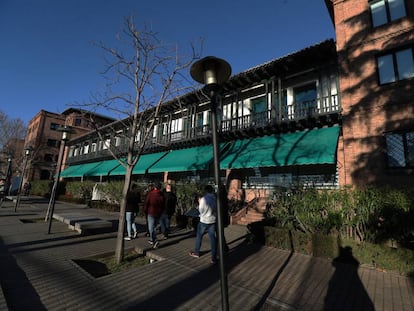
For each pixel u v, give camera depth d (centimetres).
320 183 1158
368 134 960
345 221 636
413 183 837
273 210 816
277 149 1115
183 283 437
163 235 837
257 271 505
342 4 1140
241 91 1559
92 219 873
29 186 2994
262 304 365
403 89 915
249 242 753
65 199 2225
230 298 382
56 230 894
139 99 662
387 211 576
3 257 549
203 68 356
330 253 593
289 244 669
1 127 3734
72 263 527
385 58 988
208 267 524
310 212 690
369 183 924
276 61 1236
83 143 3331
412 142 870
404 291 421
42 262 527
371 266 539
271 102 1331
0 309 320
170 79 675
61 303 353
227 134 1418
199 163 1354
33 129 4384
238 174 1440
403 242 563
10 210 1480
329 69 1204
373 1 1059
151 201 685
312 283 448
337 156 1083
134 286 421
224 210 582
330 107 1099
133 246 681
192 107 1797
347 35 1094
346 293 409
